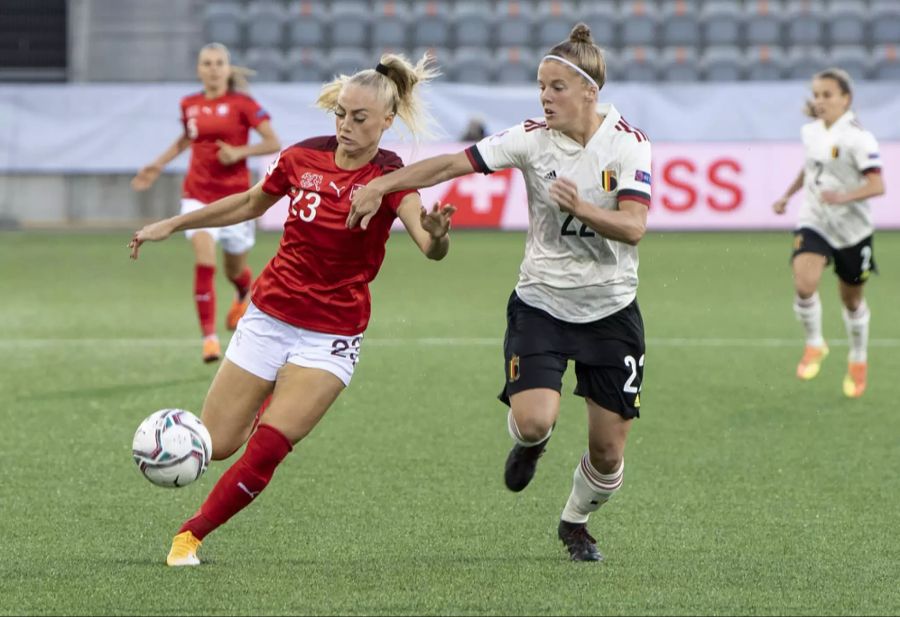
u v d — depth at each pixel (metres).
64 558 17.19
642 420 27.86
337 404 29.22
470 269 58.31
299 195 16.80
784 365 35.16
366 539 18.48
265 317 17.02
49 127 74.19
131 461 23.52
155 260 62.78
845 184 31.03
